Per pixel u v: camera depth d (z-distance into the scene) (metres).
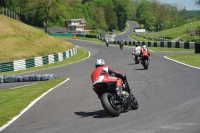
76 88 16.39
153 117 9.08
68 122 9.17
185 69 22.20
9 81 23.91
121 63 30.83
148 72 21.88
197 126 7.83
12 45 46.91
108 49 60.38
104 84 9.44
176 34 131.12
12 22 58.50
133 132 7.59
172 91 13.61
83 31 157.25
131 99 9.95
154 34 147.75
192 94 12.57
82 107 11.30
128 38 134.00
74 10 186.75
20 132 8.46
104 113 10.07
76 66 33.12
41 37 57.34
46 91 16.05
